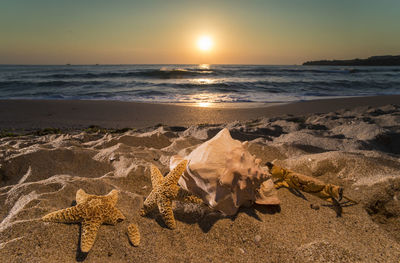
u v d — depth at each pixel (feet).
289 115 5.27
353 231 1.30
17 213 1.20
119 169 1.85
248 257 1.14
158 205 1.26
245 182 1.26
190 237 1.21
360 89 10.87
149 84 11.51
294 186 1.57
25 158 1.85
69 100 7.57
